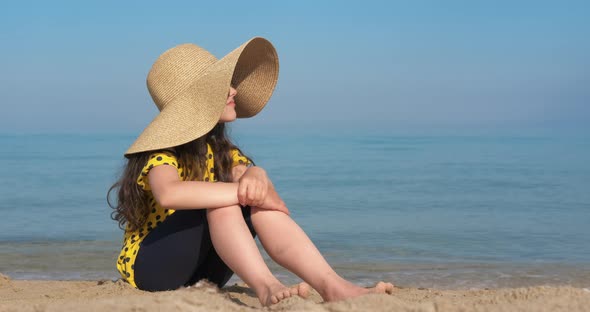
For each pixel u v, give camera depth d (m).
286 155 45.34
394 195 15.94
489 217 11.32
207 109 2.80
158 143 2.71
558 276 5.82
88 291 2.97
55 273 5.73
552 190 17.11
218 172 3.06
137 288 2.89
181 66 2.94
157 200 2.57
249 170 2.56
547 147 63.59
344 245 7.95
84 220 10.40
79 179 20.97
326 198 15.20
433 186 18.89
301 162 35.00
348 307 1.74
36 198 14.41
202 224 2.68
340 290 2.30
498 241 8.37
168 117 2.80
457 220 10.88
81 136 124.25
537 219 11.02
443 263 6.57
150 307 1.69
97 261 6.37
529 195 15.75
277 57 3.16
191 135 2.74
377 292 2.29
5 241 7.89
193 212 2.71
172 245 2.72
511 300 1.91
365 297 1.82
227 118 2.97
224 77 2.75
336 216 11.48
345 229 9.62
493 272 6.02
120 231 9.00
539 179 21.50
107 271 5.84
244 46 2.85
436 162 34.66
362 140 102.81
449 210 12.53
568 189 17.36
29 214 11.28
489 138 125.56
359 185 19.36
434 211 12.35
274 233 2.46
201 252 2.72
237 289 3.35
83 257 6.61
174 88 2.92
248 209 2.58
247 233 2.42
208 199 2.44
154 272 2.79
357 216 11.48
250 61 3.21
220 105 2.76
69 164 31.42
